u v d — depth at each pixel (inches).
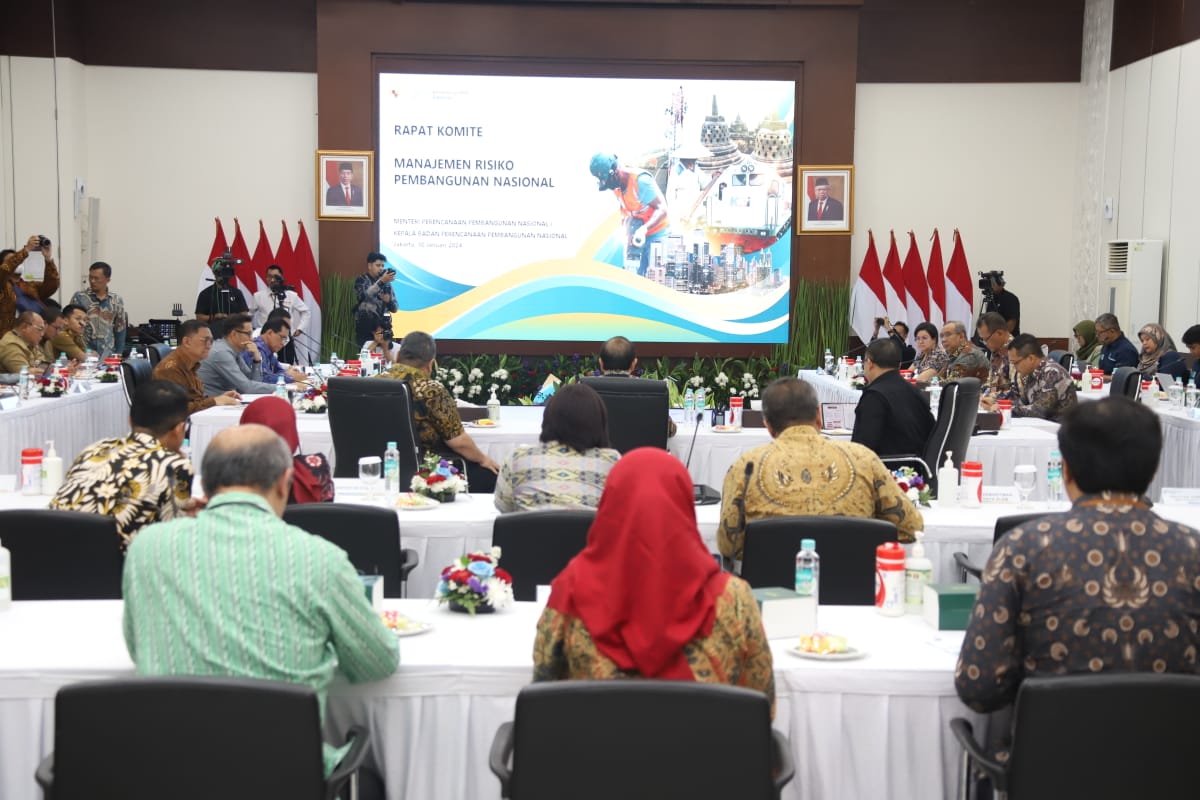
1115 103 510.6
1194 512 181.5
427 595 177.2
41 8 506.3
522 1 501.0
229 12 528.4
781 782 90.7
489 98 502.9
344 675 104.7
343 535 149.6
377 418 241.3
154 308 535.2
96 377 390.0
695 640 91.8
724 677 92.1
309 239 534.6
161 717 86.0
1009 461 282.7
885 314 504.7
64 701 85.4
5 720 104.9
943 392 245.0
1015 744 89.7
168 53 528.4
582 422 162.1
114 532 138.3
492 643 114.2
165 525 99.2
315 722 86.8
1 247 510.6
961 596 119.6
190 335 310.0
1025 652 97.2
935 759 108.7
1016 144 539.8
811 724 108.3
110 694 85.5
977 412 283.6
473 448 251.1
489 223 506.3
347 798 100.0
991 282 497.0
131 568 97.6
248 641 95.1
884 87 538.3
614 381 261.7
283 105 532.7
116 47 527.2
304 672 96.2
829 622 123.3
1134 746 88.4
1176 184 461.4
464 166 504.7
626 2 501.7
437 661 108.4
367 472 191.5
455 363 498.3
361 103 502.0
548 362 498.3
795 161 510.9
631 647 90.7
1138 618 93.7
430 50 501.0
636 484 93.6
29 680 104.7
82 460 146.2
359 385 240.8
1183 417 324.2
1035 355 330.6
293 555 97.0
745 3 503.2
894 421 236.1
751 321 513.0
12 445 295.1
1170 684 87.7
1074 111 540.1
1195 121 448.1
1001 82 539.2
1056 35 538.6
